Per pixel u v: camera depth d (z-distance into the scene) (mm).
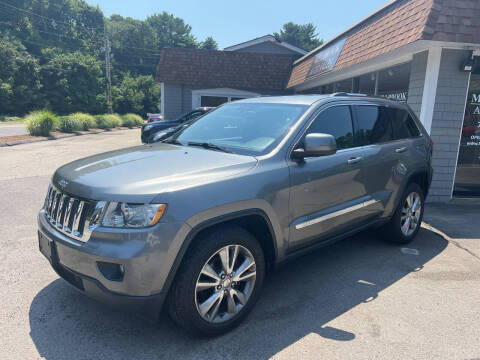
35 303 3189
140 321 2967
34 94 52594
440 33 5754
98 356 2541
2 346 2619
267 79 18203
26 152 12234
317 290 3566
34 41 71750
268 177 2945
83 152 12320
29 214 5629
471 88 6695
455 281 3803
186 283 2496
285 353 2609
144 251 2322
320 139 3010
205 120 4188
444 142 6746
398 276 3902
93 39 86750
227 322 2791
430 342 2775
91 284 2432
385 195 4227
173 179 2576
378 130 4270
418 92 6828
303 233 3295
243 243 2807
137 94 69625
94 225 2424
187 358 2535
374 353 2631
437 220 5957
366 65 8406
